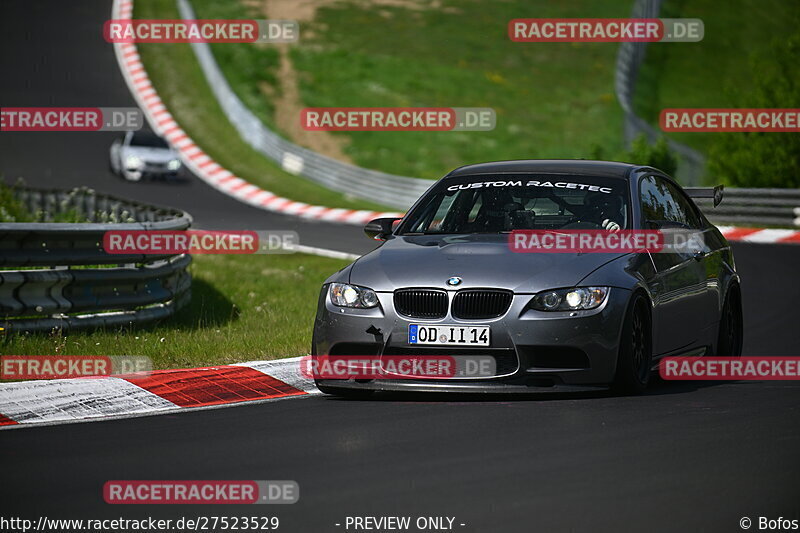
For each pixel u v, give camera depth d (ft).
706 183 315.78
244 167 411.54
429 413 80.18
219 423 78.23
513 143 508.94
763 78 299.79
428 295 84.64
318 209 329.31
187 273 137.49
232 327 120.37
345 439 71.46
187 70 554.46
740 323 110.83
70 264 108.68
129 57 568.00
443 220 96.58
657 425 74.13
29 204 245.24
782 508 53.78
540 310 82.74
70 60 562.25
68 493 58.90
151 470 63.72
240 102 474.08
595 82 620.90
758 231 249.75
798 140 291.17
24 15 651.25
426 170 454.81
